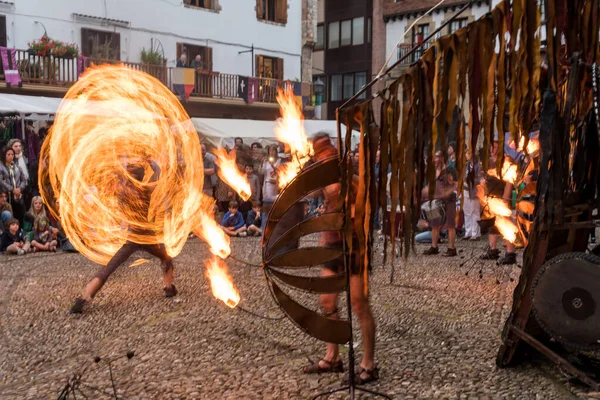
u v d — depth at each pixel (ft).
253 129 60.23
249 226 40.42
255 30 82.79
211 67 78.43
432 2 91.86
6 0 61.57
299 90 83.82
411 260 28.91
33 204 33.35
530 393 11.96
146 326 17.57
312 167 11.55
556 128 11.81
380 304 19.75
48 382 13.25
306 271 25.89
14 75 59.62
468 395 11.96
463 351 14.67
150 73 69.51
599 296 11.21
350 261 11.70
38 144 47.83
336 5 109.40
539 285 12.01
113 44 69.41
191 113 75.51
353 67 107.86
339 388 12.03
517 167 20.89
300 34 88.33
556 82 11.60
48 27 64.54
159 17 73.00
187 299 20.85
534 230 12.39
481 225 29.91
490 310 18.66
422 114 11.11
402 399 11.86
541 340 13.43
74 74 64.59
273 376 13.30
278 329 17.01
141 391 12.58
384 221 11.54
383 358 14.30
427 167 11.14
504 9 10.96
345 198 11.46
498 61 11.02
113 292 22.16
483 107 11.12
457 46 10.96
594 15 11.64
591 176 12.55
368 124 11.28
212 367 13.98
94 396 12.38
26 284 24.02
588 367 12.36
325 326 11.82
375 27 100.63
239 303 20.18
